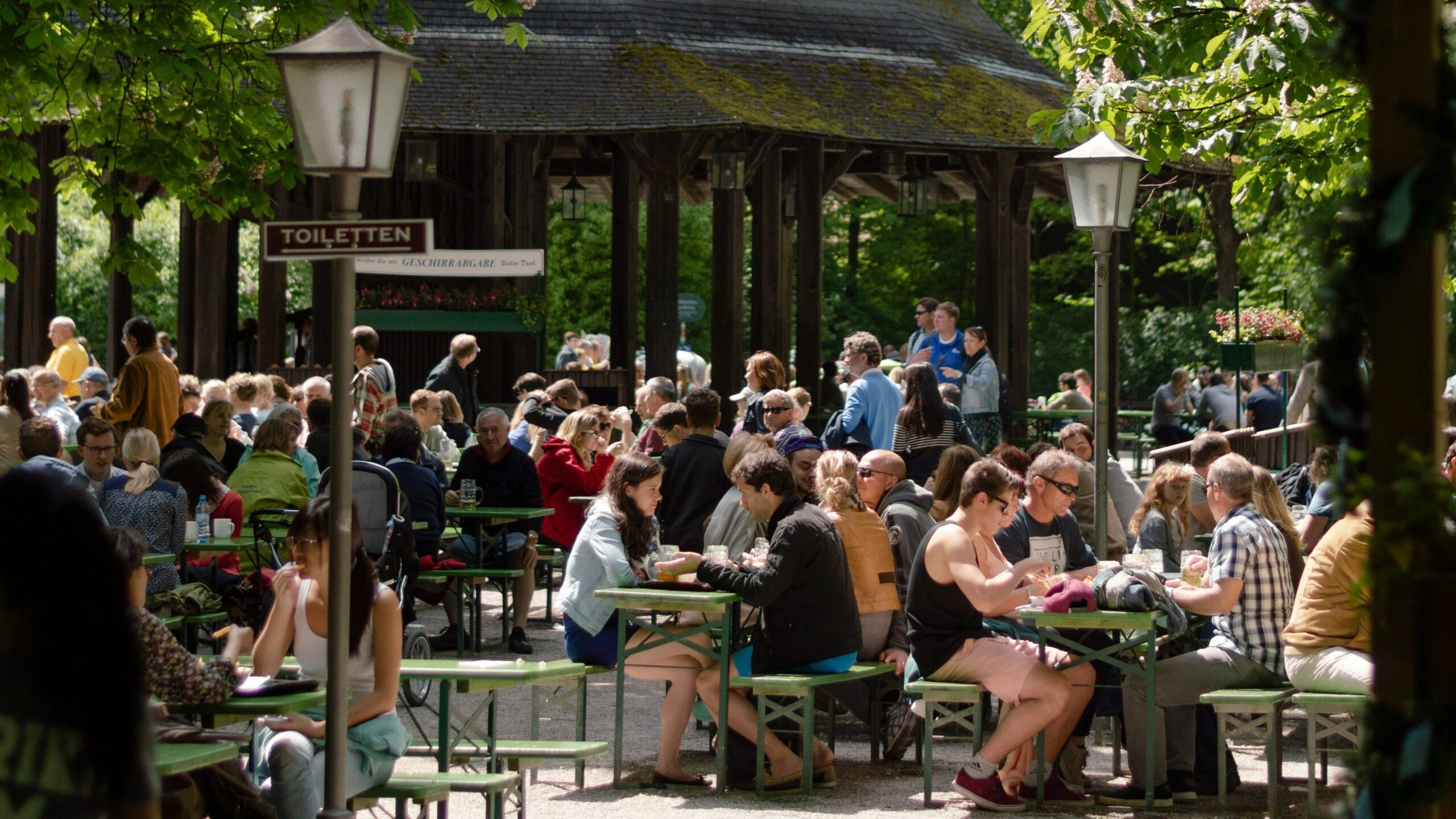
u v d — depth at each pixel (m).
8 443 12.00
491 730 7.19
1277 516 8.48
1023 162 23.97
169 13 11.39
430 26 22.08
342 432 5.57
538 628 13.53
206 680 5.77
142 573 5.81
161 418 13.57
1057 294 45.78
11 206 12.26
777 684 8.07
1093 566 9.33
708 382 26.97
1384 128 3.16
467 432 16.42
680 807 7.87
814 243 21.86
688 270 45.66
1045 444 11.34
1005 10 42.50
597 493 13.73
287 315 23.70
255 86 12.62
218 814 5.87
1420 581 3.12
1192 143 11.23
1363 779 3.17
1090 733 10.32
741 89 21.78
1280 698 7.65
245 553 10.88
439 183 24.66
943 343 18.52
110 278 21.50
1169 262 44.12
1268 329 18.22
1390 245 3.13
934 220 47.47
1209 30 10.95
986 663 7.92
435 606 14.09
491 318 22.09
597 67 21.92
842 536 8.98
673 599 8.16
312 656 6.47
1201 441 10.87
